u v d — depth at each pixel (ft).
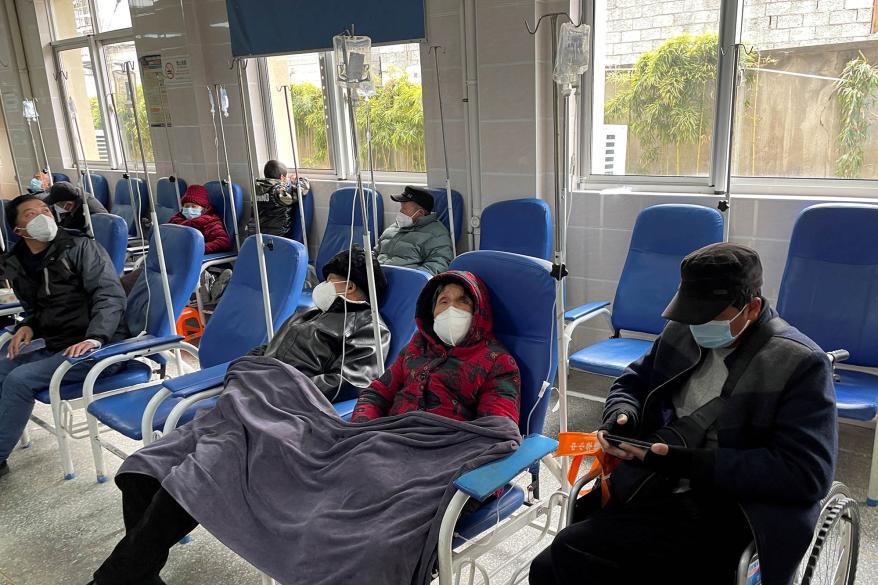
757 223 9.18
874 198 8.68
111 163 20.67
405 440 5.29
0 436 8.22
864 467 7.88
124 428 6.97
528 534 7.06
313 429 5.80
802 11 8.77
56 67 21.40
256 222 7.25
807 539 4.09
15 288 8.94
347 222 13.03
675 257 8.71
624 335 10.77
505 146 11.06
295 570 4.68
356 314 7.11
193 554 6.98
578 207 10.73
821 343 7.42
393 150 13.96
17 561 6.97
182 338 8.37
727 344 4.66
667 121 10.21
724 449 4.33
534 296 5.91
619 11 10.24
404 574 4.40
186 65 16.15
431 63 11.91
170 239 9.03
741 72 9.18
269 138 16.24
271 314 7.69
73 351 7.99
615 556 4.42
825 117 8.93
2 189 24.54
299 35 11.08
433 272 11.21
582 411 9.70
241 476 5.53
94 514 7.76
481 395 5.77
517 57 10.53
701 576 4.26
